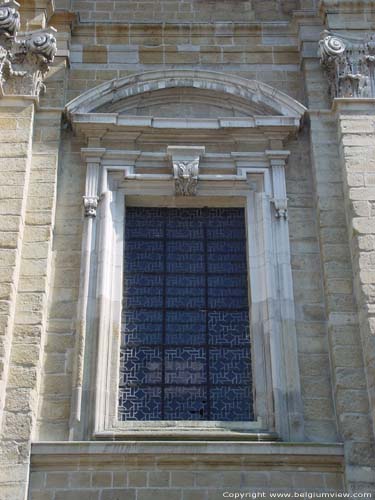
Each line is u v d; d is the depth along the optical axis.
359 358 18.50
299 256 20.19
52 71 22.66
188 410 18.81
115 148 21.61
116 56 23.31
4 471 17.08
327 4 23.52
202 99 22.47
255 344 19.16
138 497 17.00
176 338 19.66
